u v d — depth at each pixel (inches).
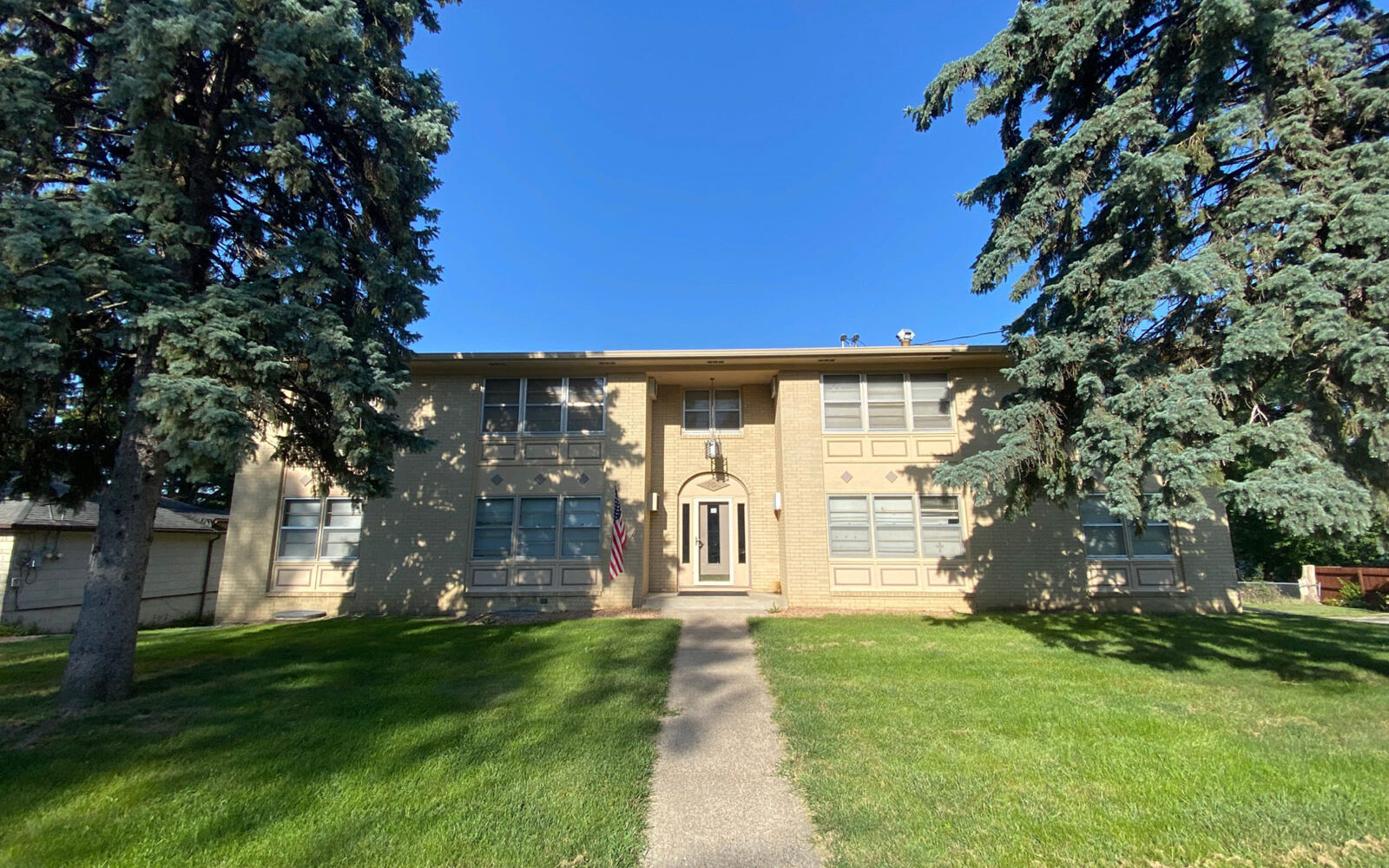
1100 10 294.7
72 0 274.5
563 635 407.2
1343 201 230.1
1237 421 266.4
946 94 366.0
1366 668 303.7
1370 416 220.8
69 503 344.5
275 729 230.2
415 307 347.6
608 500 550.0
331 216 352.8
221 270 323.3
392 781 183.8
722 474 606.9
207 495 1244.5
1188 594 519.5
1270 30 243.8
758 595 561.0
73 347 283.9
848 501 548.1
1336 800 162.1
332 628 467.8
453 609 533.6
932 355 540.4
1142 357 266.5
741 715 251.1
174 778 187.9
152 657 361.7
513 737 220.1
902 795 172.2
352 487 331.3
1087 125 288.0
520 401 572.7
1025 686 275.6
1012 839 147.4
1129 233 283.9
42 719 245.0
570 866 141.9
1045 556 527.5
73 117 293.1
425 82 377.4
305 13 276.7
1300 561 937.5
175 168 289.4
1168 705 245.8
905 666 315.3
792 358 547.5
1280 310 229.3
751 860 146.4
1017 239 319.0
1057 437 314.2
